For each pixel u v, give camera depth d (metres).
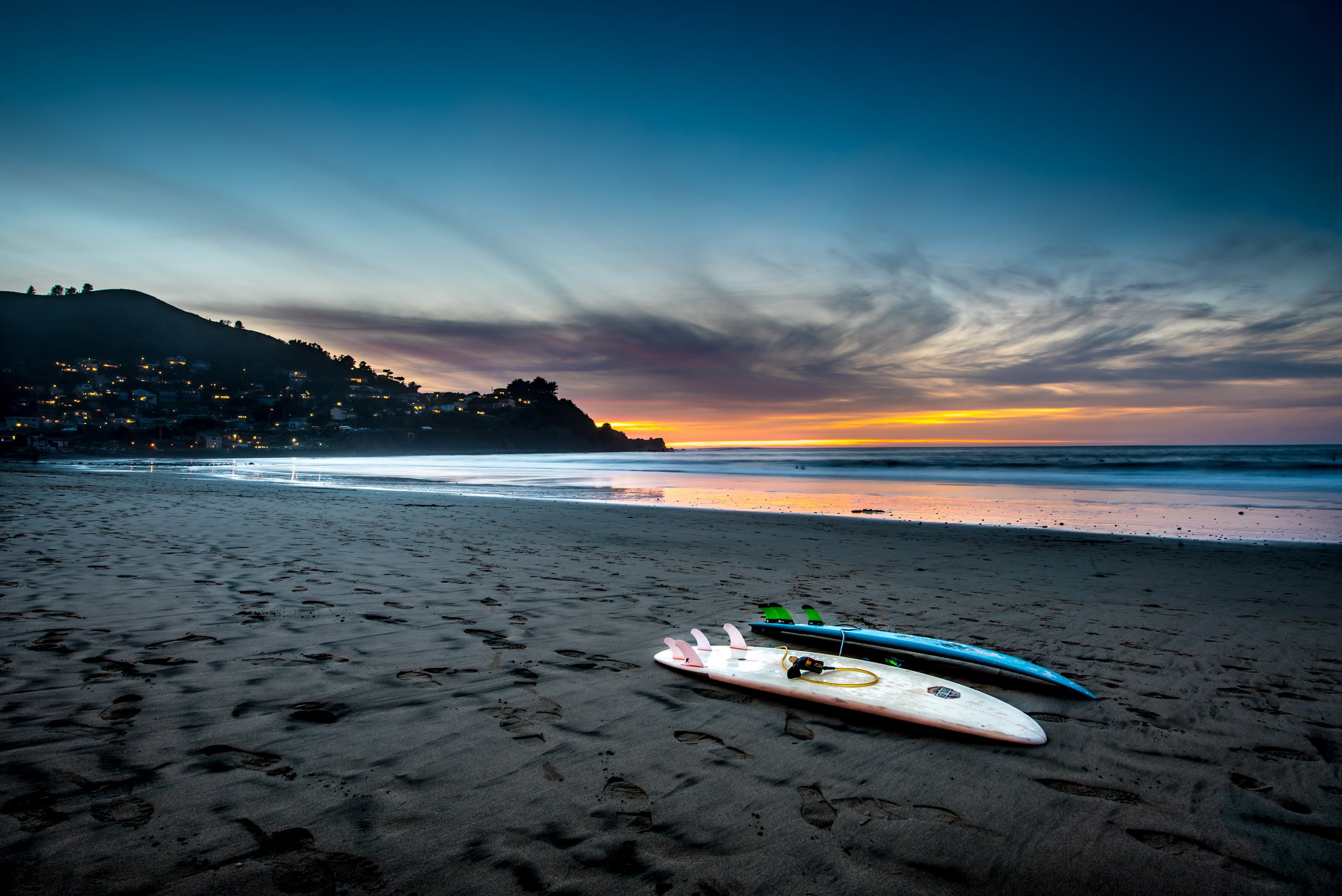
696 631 4.80
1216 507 22.52
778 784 2.89
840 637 5.02
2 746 2.89
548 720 3.51
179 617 5.27
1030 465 57.94
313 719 3.38
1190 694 4.36
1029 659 5.15
